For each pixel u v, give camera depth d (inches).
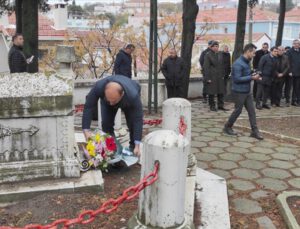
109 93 171.8
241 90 307.6
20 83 177.3
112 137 205.3
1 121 177.0
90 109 190.5
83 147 211.8
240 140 305.4
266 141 303.9
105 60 916.6
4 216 158.9
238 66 304.7
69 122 184.4
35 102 177.9
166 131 132.0
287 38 1899.6
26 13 421.7
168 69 413.1
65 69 303.6
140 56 941.8
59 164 185.0
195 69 1053.2
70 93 181.8
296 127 355.9
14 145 180.7
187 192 177.2
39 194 174.7
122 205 171.0
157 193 130.8
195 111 426.0
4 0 645.3
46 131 182.9
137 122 183.5
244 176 228.5
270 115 411.8
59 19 1086.4
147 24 961.5
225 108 444.5
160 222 132.9
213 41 422.6
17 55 325.7
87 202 171.2
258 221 174.7
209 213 169.2
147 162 130.0
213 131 332.5
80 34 1003.3
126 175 205.0
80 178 187.2
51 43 1025.5
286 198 191.3
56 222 115.3
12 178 180.2
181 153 129.0
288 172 236.5
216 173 232.5
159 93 446.0
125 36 936.3
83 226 152.9
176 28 1040.8
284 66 456.8
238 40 494.6
